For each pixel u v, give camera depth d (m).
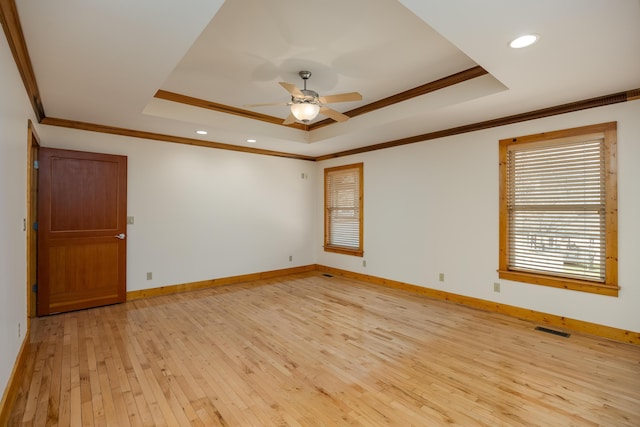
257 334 3.34
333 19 2.36
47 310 3.84
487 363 2.70
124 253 4.39
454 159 4.41
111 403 2.15
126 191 4.39
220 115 4.30
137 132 4.48
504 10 1.76
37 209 3.80
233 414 2.05
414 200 4.92
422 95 3.67
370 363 2.72
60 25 1.91
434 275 4.68
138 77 2.65
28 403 2.14
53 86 2.83
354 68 3.16
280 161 6.21
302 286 5.38
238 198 5.61
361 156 5.77
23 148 2.65
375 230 5.55
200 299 4.59
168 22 1.90
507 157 3.88
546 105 3.40
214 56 2.92
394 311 4.07
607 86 2.86
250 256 5.78
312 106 3.04
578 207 3.37
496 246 4.00
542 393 2.26
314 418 2.01
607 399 2.18
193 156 5.08
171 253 4.88
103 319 3.75
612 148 3.13
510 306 3.88
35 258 3.81
